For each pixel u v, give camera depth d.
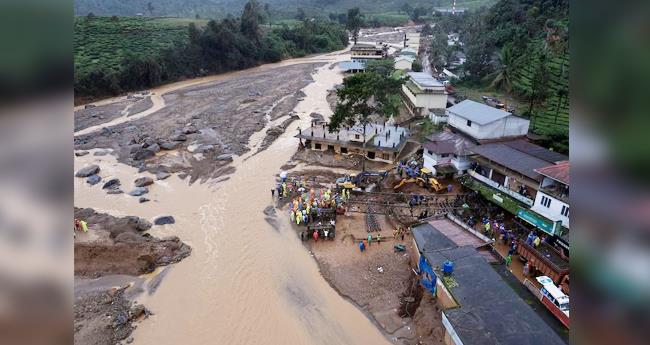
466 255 35.78
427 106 76.50
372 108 61.47
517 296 30.81
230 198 55.47
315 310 36.69
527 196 42.47
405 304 36.34
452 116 60.84
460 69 107.44
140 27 145.88
